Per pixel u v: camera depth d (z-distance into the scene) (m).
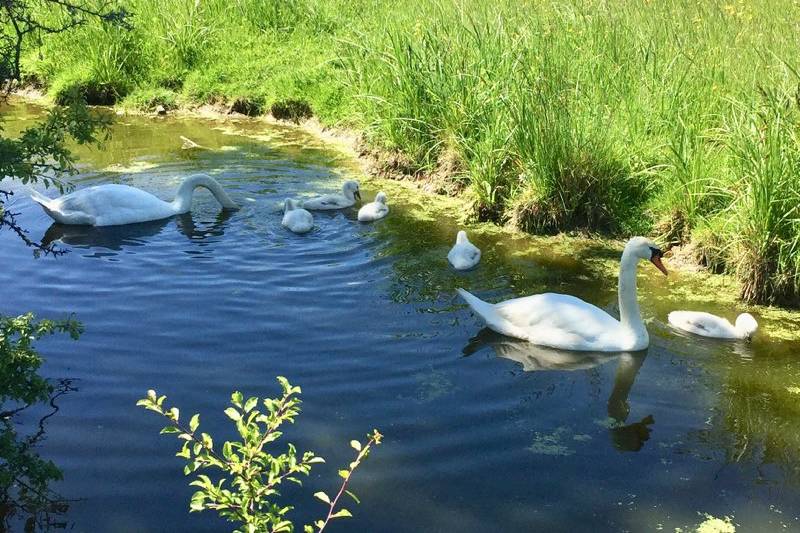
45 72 19.41
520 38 13.23
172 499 5.98
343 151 14.81
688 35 13.84
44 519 5.80
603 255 10.55
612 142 11.47
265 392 7.30
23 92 19.39
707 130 11.19
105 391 7.30
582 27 14.00
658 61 13.03
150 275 9.67
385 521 5.81
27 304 8.88
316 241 10.74
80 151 14.70
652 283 9.86
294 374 7.62
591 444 6.76
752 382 7.75
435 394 7.38
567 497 6.12
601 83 12.73
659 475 6.41
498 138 11.81
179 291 9.26
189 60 19.16
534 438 6.80
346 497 6.03
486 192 11.56
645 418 7.15
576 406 7.29
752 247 9.41
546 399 7.38
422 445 6.64
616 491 6.21
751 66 12.45
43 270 9.77
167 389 7.34
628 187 11.59
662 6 15.00
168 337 8.24
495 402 7.29
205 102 17.89
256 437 4.15
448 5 15.45
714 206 10.59
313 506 5.94
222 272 9.77
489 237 11.04
